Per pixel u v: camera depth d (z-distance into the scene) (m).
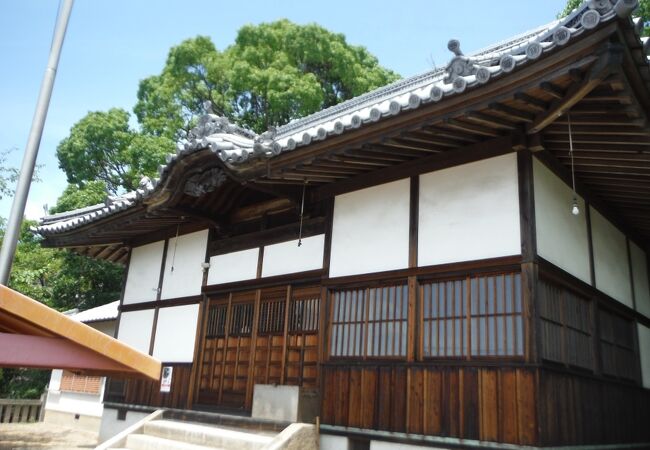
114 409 12.23
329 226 8.96
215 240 11.34
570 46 4.97
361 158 7.90
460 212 7.39
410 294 7.57
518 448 6.12
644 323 9.91
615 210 9.52
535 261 6.56
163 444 8.86
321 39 25.34
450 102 6.05
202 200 10.69
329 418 7.96
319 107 24.03
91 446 13.52
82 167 26.77
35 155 6.29
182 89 26.11
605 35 4.70
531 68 5.33
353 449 7.63
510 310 6.66
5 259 5.92
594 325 7.91
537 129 6.37
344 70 25.50
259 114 25.41
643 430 8.85
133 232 13.17
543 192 7.19
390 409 7.33
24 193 6.15
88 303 24.44
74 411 17.94
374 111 6.58
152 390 11.46
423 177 7.92
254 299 10.00
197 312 11.09
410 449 6.98
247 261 10.40
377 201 8.39
